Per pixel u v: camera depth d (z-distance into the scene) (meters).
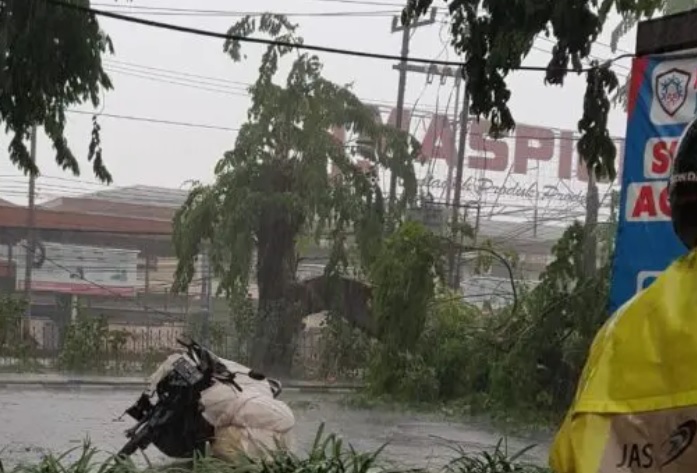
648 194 6.19
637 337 1.76
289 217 22.16
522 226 37.12
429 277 15.88
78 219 35.34
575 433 1.78
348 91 22.84
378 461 7.38
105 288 33.81
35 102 10.53
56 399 16.30
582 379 1.89
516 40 9.73
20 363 23.28
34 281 34.12
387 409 15.12
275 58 22.52
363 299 21.89
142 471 5.65
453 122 31.25
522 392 14.48
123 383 20.20
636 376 1.74
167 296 35.59
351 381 21.19
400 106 26.86
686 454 1.65
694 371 1.66
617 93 11.29
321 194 21.95
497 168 39.59
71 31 10.16
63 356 22.77
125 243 35.97
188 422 6.92
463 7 9.90
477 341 15.92
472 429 13.16
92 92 10.66
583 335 14.37
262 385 7.42
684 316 1.71
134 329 30.72
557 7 9.59
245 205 21.95
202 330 24.58
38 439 10.55
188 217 23.34
